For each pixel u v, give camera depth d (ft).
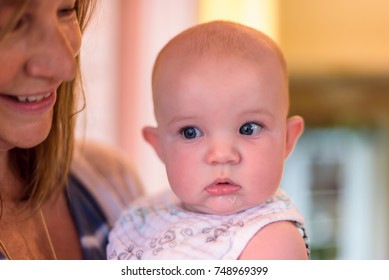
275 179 3.50
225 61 3.45
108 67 8.34
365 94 10.90
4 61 3.07
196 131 3.52
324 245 10.77
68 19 3.34
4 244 3.57
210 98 3.41
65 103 3.98
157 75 3.69
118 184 4.77
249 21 8.89
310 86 10.79
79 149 4.67
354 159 10.85
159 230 3.73
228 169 3.42
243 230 3.37
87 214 4.26
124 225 3.99
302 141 10.64
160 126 3.68
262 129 3.49
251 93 3.41
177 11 8.59
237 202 3.47
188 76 3.47
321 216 10.71
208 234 3.45
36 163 3.95
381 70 10.90
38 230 3.85
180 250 3.43
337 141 10.81
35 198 3.90
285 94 3.63
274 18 9.31
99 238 4.20
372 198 10.85
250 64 3.45
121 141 8.59
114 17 8.39
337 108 10.82
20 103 3.28
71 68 3.22
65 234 4.04
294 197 10.58
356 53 10.87
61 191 4.16
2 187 3.81
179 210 3.77
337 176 10.80
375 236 10.83
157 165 8.79
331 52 10.83
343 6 10.75
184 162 3.51
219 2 8.74
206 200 3.50
